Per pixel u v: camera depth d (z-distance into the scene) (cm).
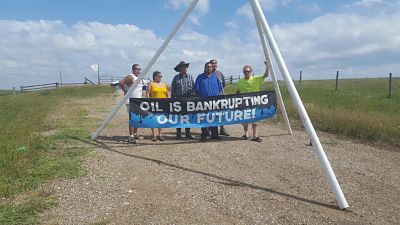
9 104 1341
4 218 322
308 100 1230
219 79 680
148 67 586
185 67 653
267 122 888
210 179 440
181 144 629
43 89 2872
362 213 351
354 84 2081
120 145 614
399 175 467
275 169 484
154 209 351
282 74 424
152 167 485
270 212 349
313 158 541
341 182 436
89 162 499
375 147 628
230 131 765
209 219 332
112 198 377
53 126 793
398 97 1310
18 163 466
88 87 2894
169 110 635
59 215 335
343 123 757
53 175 437
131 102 623
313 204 371
